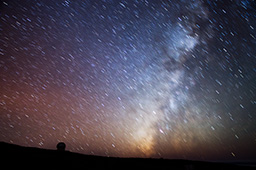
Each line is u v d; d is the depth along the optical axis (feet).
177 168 12.50
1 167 8.00
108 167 11.05
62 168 9.44
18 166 8.51
